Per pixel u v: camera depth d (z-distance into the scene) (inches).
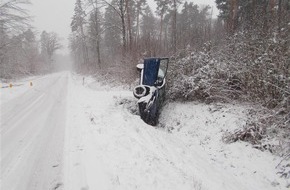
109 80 735.7
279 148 209.6
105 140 232.4
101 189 156.1
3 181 173.0
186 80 351.9
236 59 318.7
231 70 316.2
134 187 156.3
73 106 420.2
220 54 365.1
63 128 291.0
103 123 286.4
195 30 684.1
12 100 507.5
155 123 342.3
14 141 252.1
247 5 659.4
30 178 176.6
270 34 298.0
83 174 176.6
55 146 233.6
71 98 515.8
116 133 247.4
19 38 1144.8
